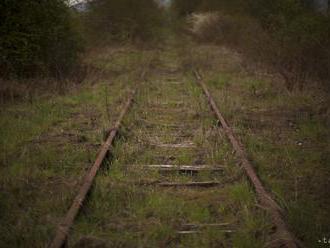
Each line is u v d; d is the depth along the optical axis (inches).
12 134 327.3
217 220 203.8
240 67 654.5
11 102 432.1
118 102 442.6
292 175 257.6
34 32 531.5
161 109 413.7
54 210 209.8
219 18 1050.1
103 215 204.5
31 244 179.2
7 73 510.0
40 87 489.4
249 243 179.6
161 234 189.2
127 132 332.5
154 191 231.1
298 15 638.5
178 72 675.4
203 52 879.1
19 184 237.9
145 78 598.2
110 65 716.0
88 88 514.9
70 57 589.6
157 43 1175.6
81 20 703.7
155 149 301.0
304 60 515.2
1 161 275.7
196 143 311.3
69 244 179.0
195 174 260.8
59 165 267.1
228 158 277.1
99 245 180.2
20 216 203.6
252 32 755.4
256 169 263.9
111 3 1064.2
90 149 296.4
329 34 511.2
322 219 202.5
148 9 1252.5
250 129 345.4
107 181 239.0
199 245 181.3
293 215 201.0
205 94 471.2
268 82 534.6
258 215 202.1
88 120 372.2
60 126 358.6
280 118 382.6
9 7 518.0
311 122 367.9
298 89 466.3
